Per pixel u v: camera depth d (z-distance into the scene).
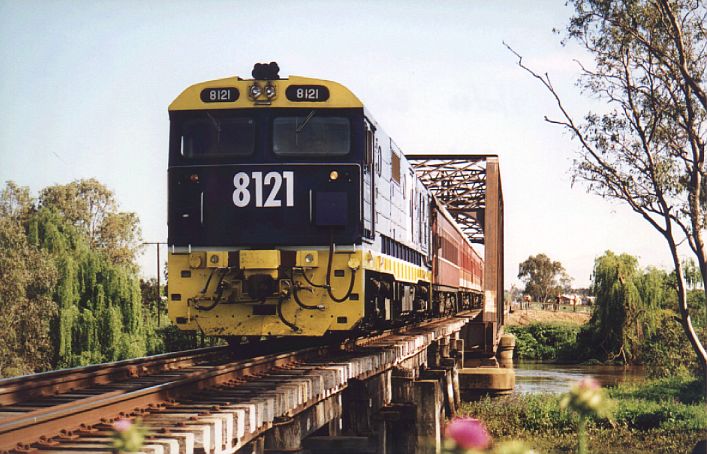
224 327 13.41
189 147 13.78
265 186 13.59
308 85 13.80
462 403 33.78
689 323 27.84
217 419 7.56
